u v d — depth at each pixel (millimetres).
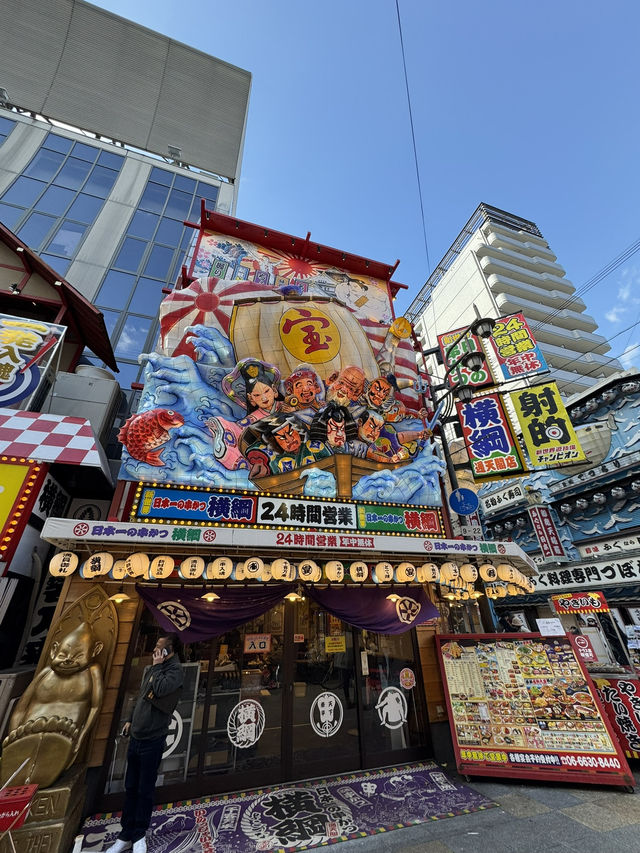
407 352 8969
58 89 16547
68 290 7668
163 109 18328
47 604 5766
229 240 8945
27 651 5395
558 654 5723
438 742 5988
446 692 5914
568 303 35812
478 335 8734
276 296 8031
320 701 5824
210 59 20172
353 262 9719
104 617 5023
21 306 7906
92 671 4457
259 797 4855
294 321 7945
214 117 19328
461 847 3750
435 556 6723
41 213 12750
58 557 4438
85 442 5387
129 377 10344
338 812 4500
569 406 14516
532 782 5211
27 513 4809
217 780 4977
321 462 6906
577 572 12336
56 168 14219
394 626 6047
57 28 17359
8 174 13141
